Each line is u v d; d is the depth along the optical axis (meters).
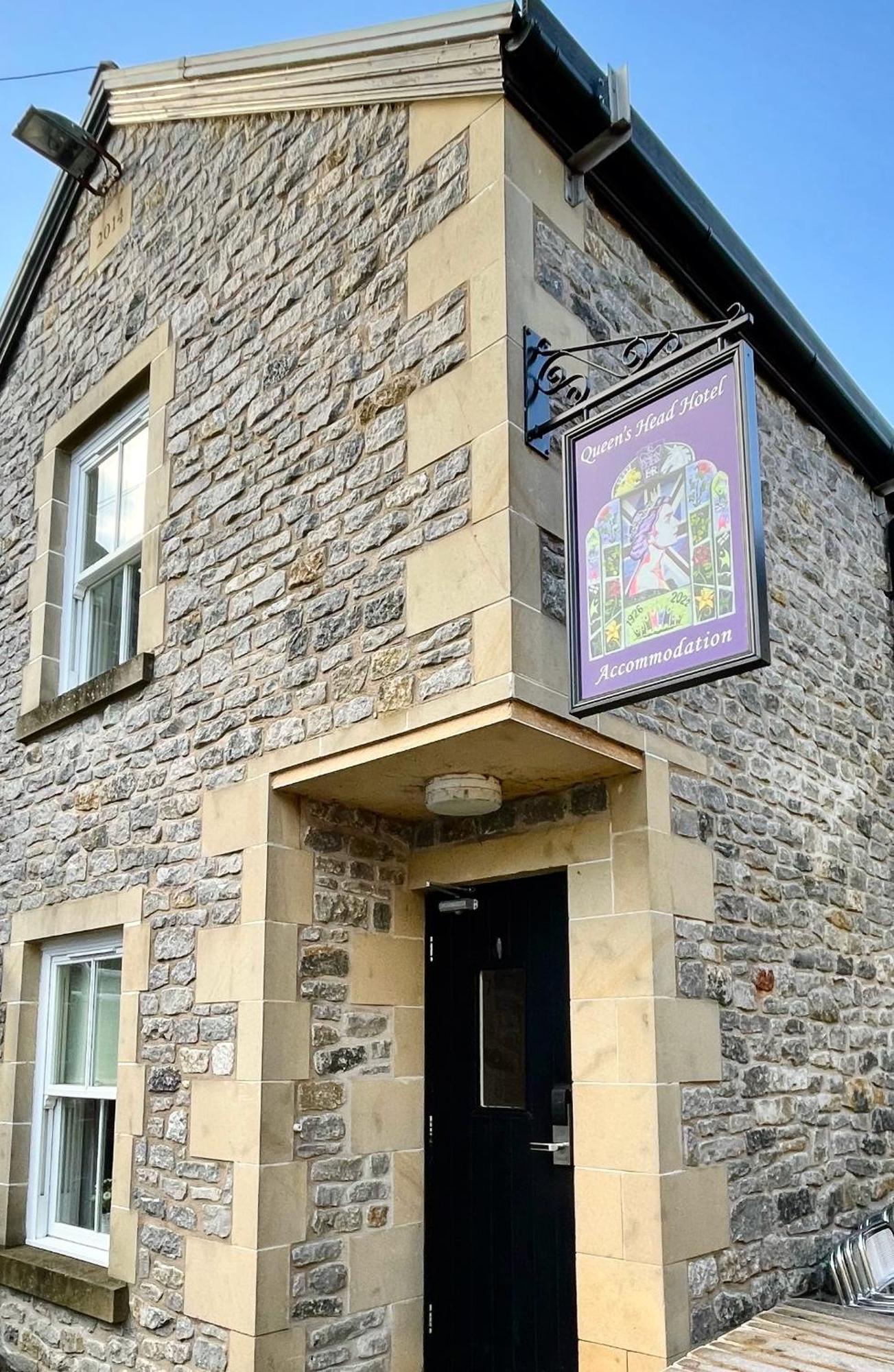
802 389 5.68
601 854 4.06
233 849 4.37
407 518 3.95
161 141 5.93
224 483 4.92
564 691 3.64
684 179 4.61
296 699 4.25
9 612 6.56
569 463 3.63
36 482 6.54
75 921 5.28
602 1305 3.68
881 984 5.47
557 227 4.12
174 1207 4.27
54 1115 5.46
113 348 6.02
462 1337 4.25
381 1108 4.39
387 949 4.58
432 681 3.70
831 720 5.54
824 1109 4.75
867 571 6.28
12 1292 5.12
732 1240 3.96
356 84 4.58
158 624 5.12
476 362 3.81
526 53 3.89
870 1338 3.65
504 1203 4.21
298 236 4.80
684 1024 3.92
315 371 4.54
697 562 3.18
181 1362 4.05
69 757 5.60
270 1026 4.03
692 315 5.04
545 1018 4.24
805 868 5.02
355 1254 4.15
